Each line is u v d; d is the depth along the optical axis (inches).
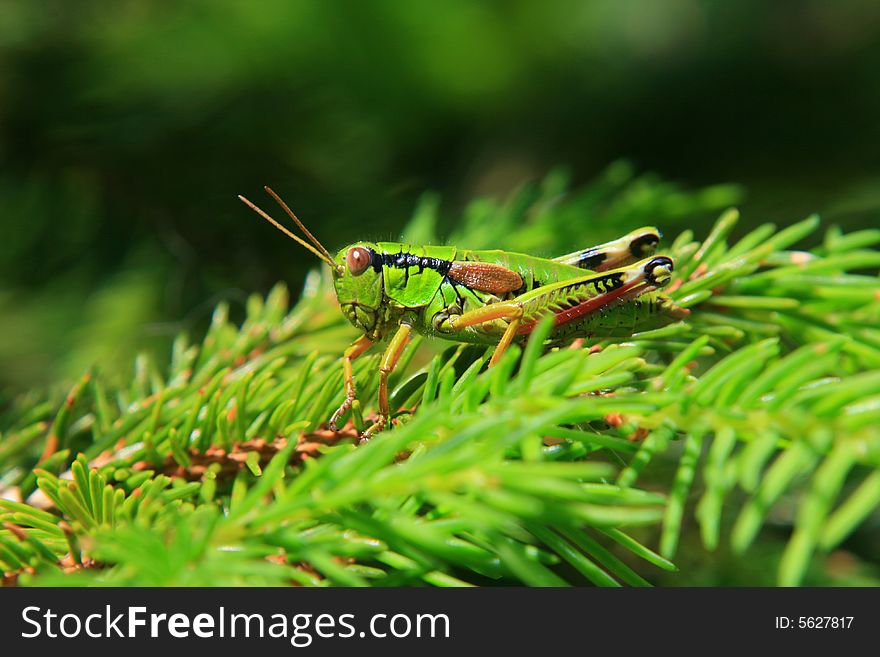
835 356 6.9
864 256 7.7
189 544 6.6
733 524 8.5
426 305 7.8
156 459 7.4
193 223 9.1
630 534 8.5
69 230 9.1
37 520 7.1
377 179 9.5
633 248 7.9
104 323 9.0
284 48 9.6
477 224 8.5
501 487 6.8
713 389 6.9
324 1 9.7
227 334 8.0
